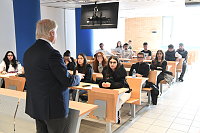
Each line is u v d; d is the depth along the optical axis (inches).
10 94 98.0
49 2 254.1
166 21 471.2
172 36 472.4
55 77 60.8
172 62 236.1
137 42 493.7
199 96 208.5
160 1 244.5
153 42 476.1
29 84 63.4
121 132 127.0
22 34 205.9
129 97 138.4
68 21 338.6
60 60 60.4
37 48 60.8
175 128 133.9
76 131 76.2
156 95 179.0
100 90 109.7
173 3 259.6
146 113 161.2
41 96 60.6
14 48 243.4
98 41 426.9
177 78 279.6
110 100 107.0
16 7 203.0
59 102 62.1
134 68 181.2
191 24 450.0
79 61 165.2
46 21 61.8
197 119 149.1
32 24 205.5
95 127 133.6
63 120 67.7
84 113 78.3
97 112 111.0
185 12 374.9
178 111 165.9
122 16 445.7
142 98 202.4
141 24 483.2
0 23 225.6
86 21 227.9
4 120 90.7
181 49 306.8
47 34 61.6
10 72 192.2
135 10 334.0
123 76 139.5
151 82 177.0
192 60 398.6
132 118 149.4
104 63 194.4
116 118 108.2
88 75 163.6
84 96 156.9
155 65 209.0
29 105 65.6
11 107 87.9
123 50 343.6
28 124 81.9
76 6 291.4
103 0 234.2
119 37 504.4
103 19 215.5
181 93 220.2
